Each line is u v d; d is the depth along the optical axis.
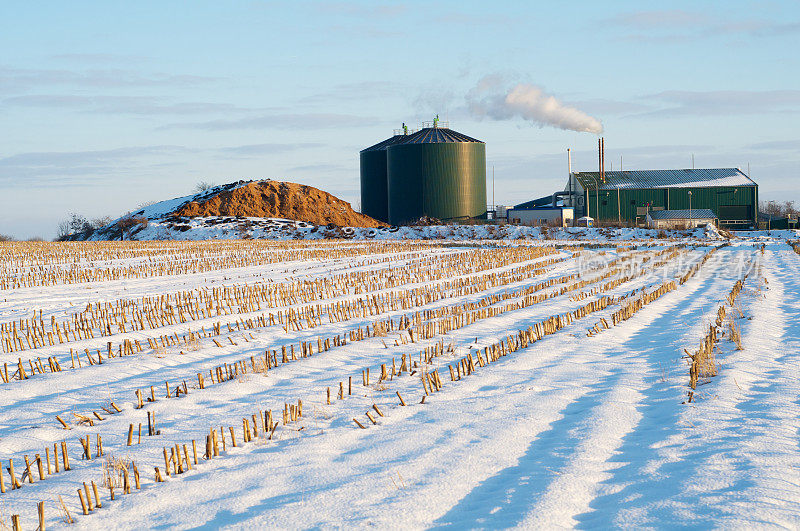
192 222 107.50
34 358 17.56
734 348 16.17
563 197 122.19
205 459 9.70
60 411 12.46
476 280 35.19
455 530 6.96
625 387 13.10
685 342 17.20
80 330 21.47
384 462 9.24
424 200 111.69
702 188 111.44
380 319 22.80
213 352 17.69
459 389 13.42
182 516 7.73
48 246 71.31
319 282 32.91
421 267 43.81
